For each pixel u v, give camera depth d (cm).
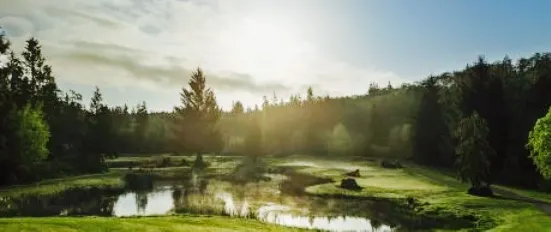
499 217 3762
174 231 2348
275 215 4312
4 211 4016
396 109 14450
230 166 10200
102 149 9431
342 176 7550
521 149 7438
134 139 14550
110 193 5691
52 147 8300
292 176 8169
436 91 10681
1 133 6078
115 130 13025
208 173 8675
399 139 12712
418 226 3781
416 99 13438
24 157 6331
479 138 5188
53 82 9631
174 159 11325
